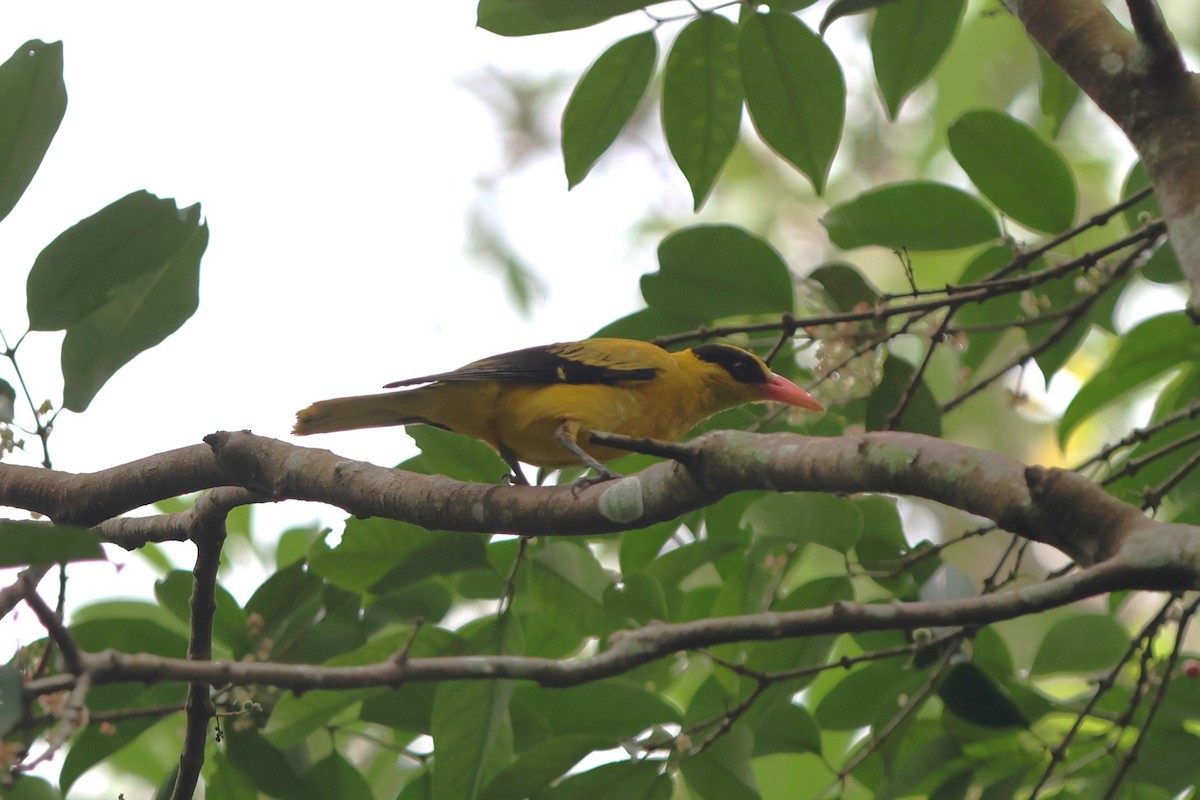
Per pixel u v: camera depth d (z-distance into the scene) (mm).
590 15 8219
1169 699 10602
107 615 12594
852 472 6684
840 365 10758
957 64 21078
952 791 10484
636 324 11594
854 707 11203
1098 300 11633
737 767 9836
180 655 10594
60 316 8844
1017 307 11969
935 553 10305
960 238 11297
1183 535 5391
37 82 8375
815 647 10789
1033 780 10523
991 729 10352
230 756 10281
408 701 10297
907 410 10953
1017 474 6035
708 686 10906
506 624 9766
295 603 10680
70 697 5457
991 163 11094
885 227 11320
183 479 9203
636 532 11461
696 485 7480
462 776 9383
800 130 9648
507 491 8391
